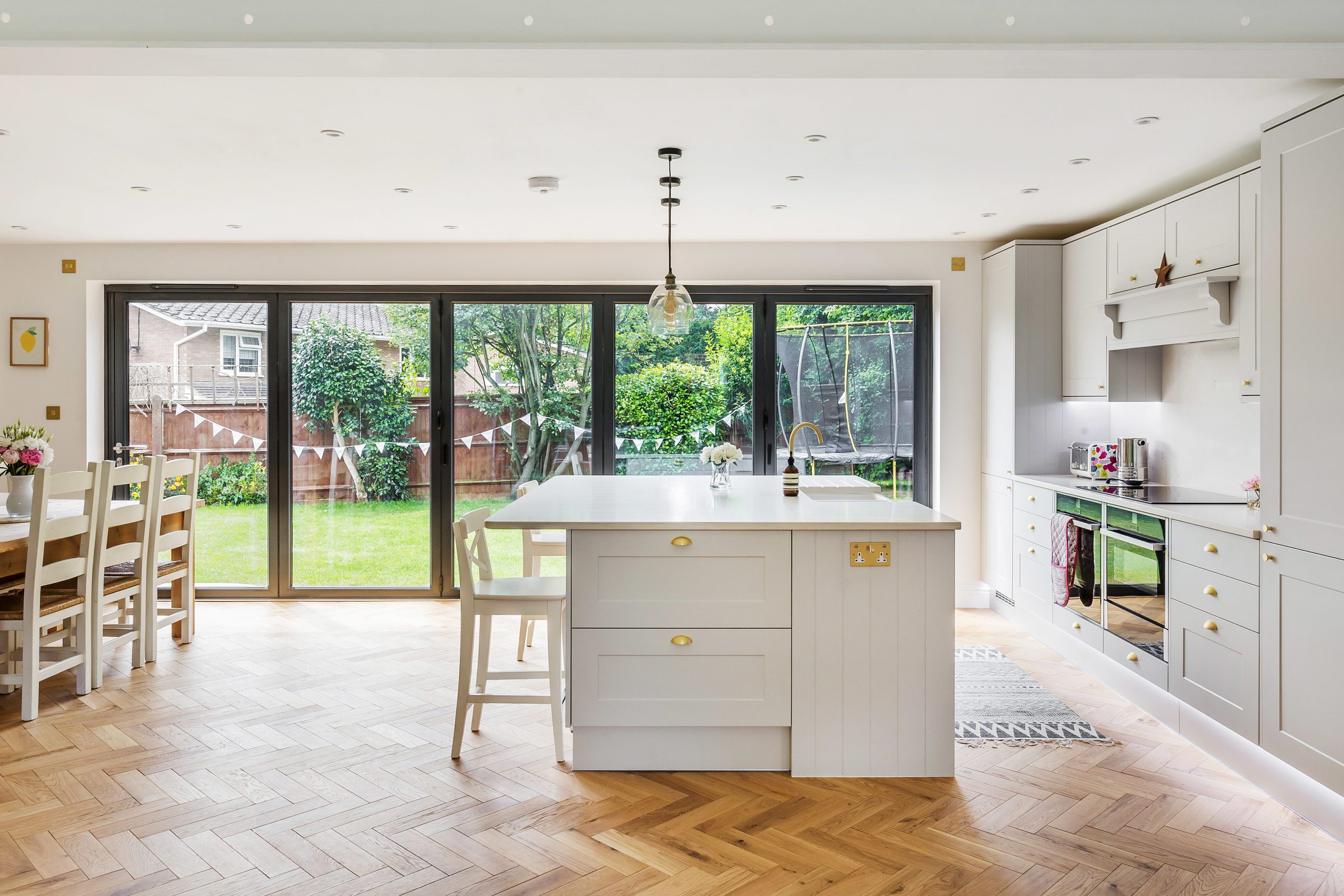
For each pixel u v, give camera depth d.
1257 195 3.31
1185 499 3.81
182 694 3.75
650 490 3.98
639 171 3.88
